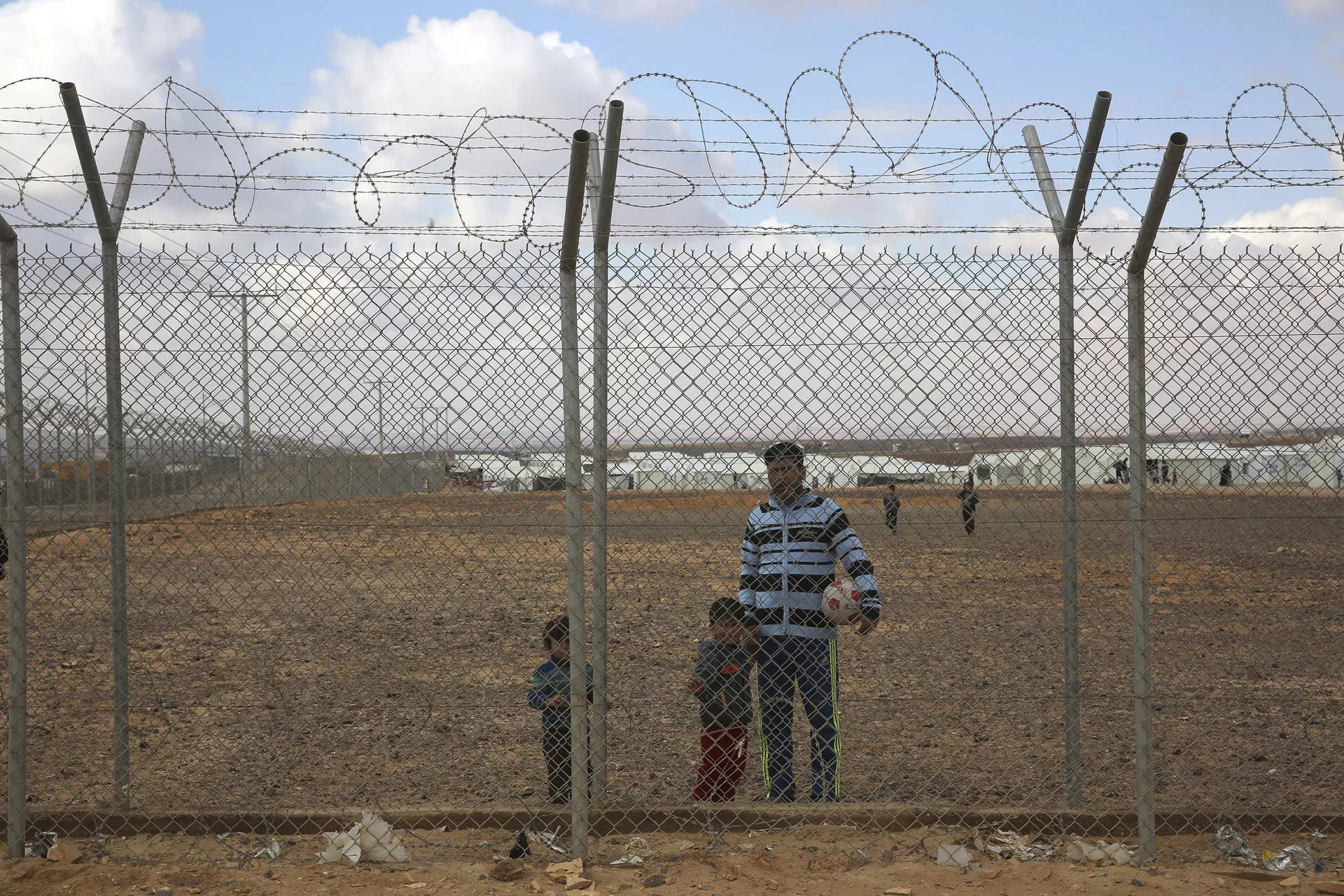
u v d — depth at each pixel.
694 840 4.34
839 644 9.41
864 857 4.12
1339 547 17.06
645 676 8.20
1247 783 5.38
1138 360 4.25
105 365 4.29
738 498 4.93
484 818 4.51
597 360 4.17
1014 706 7.19
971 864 4.09
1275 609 11.71
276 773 5.61
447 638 9.89
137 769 5.64
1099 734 6.45
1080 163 4.20
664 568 14.18
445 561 13.84
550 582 13.17
